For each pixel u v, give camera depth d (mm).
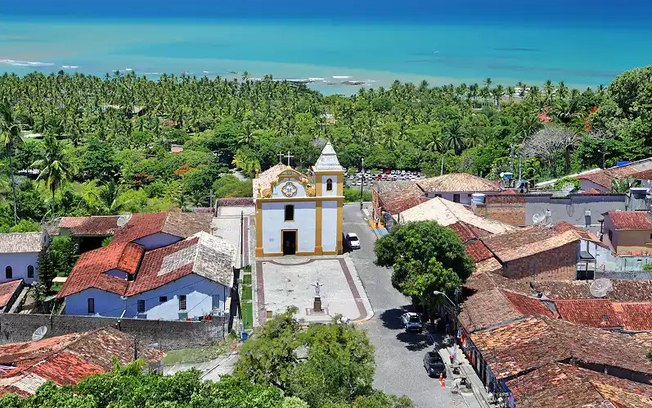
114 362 63469
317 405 57844
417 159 197750
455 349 82312
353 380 61312
